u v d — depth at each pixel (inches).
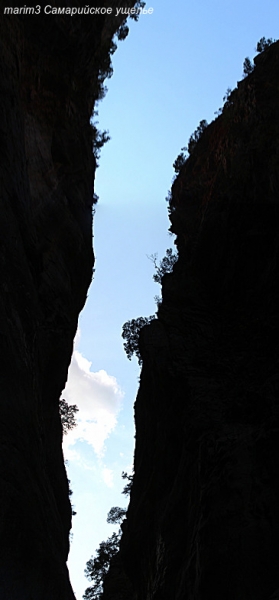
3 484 363.3
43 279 785.6
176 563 884.0
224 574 708.7
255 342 1073.5
